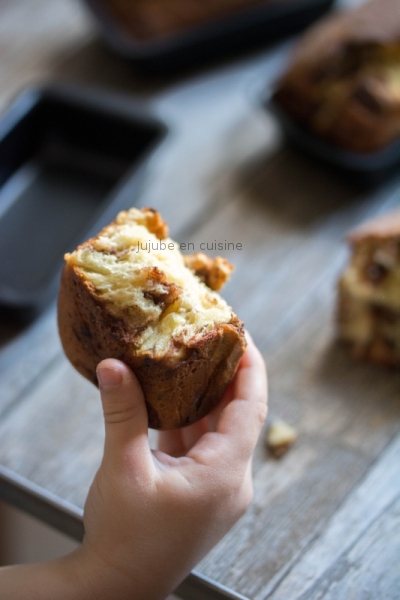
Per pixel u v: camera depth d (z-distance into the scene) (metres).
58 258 0.71
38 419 0.63
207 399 0.50
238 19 0.90
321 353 0.65
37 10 1.02
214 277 0.51
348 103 0.72
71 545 0.65
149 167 0.71
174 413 0.49
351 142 0.73
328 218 0.74
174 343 0.47
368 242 0.63
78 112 0.79
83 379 0.65
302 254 0.71
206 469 0.48
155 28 0.89
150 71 0.90
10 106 0.81
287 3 0.92
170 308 0.48
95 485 0.48
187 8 0.90
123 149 0.79
